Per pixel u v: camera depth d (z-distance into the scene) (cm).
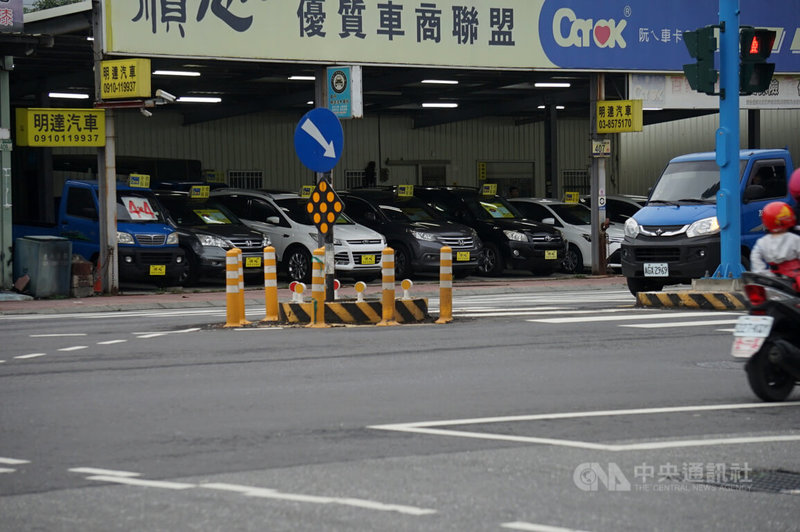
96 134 3366
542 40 4009
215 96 4975
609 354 1730
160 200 3853
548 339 1917
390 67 3859
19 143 3294
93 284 3425
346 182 5744
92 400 1385
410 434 1151
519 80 4672
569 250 4300
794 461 1026
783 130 5788
